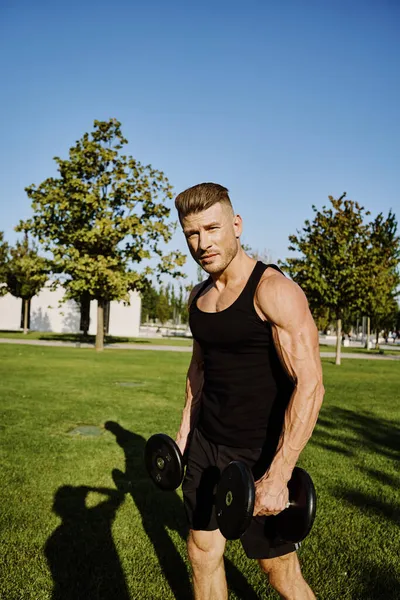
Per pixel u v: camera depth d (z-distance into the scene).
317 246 20.83
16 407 8.42
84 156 23.59
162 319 83.81
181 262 24.91
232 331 2.01
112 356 20.48
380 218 20.69
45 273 25.05
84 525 3.88
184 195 2.04
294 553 2.11
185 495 2.23
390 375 16.61
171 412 8.34
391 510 4.30
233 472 1.81
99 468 5.25
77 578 3.13
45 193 23.88
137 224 23.84
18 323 46.19
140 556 3.43
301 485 1.89
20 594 2.94
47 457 5.57
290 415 1.84
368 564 3.36
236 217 2.13
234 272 2.06
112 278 22.94
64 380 12.15
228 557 3.46
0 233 36.28
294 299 1.89
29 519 3.95
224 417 2.11
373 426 7.97
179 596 2.98
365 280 19.78
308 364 1.86
